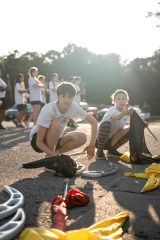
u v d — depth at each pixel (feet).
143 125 19.63
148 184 13.78
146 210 11.37
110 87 194.80
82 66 208.64
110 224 9.86
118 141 21.21
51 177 15.83
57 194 13.09
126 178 15.61
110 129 20.58
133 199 12.55
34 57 234.99
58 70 220.43
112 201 12.28
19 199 11.75
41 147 16.65
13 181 15.15
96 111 90.43
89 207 11.62
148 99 180.65
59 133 17.56
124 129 21.09
